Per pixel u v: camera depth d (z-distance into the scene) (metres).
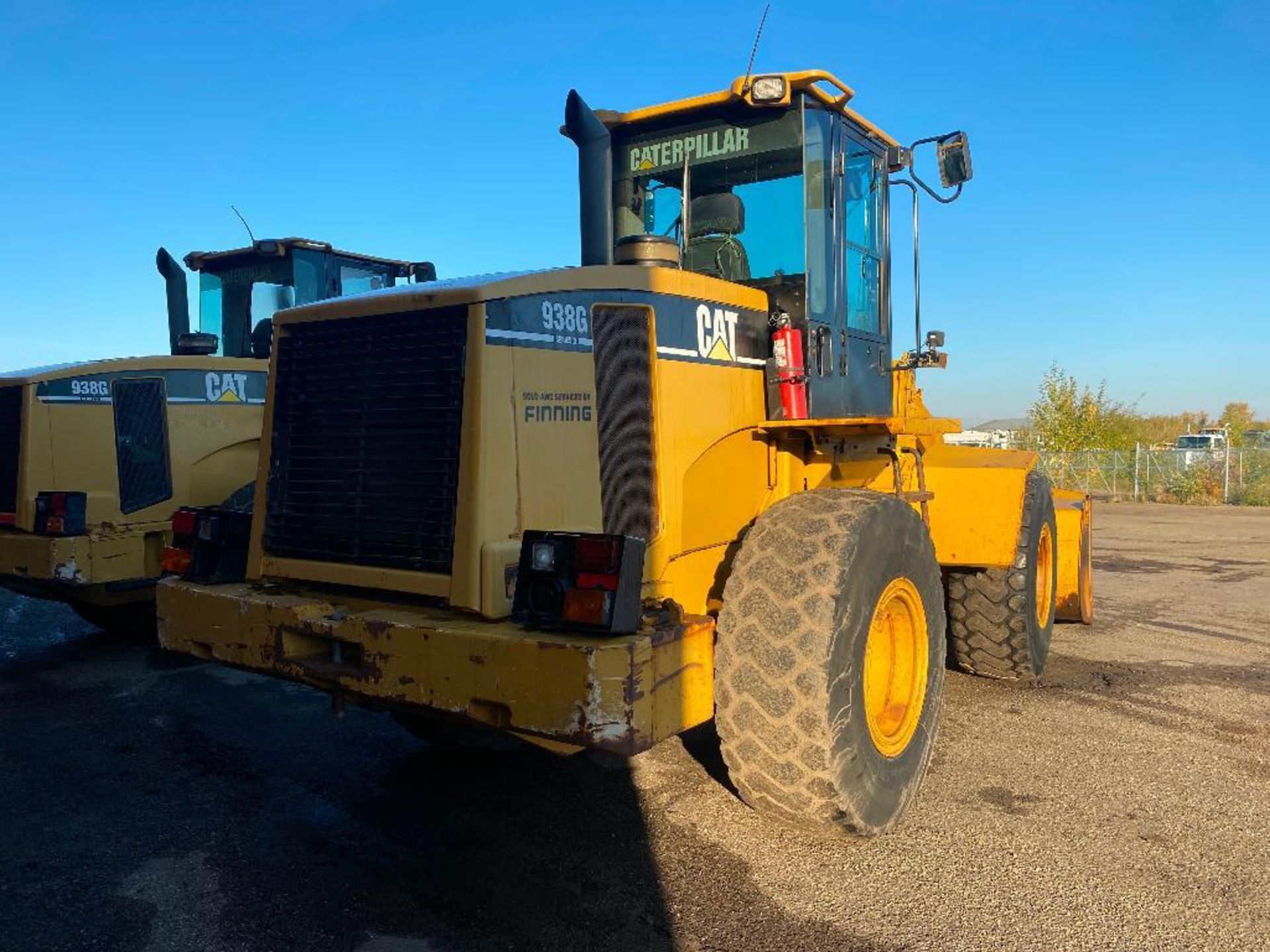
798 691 3.04
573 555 2.80
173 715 5.15
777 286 4.17
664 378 3.43
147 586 6.53
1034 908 2.96
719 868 3.24
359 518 3.29
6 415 6.43
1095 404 27.80
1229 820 3.62
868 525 3.27
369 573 3.23
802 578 3.13
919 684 3.69
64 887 3.17
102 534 6.27
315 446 3.44
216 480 7.08
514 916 2.95
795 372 4.00
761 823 3.60
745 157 4.29
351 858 3.37
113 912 3.00
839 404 4.39
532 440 3.11
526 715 2.75
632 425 3.35
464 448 3.00
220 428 7.11
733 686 3.14
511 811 3.76
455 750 4.48
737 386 3.85
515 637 2.79
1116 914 2.92
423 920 2.93
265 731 4.86
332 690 3.25
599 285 3.31
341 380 3.36
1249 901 3.00
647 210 4.61
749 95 4.11
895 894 3.04
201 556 3.72
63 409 6.36
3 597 9.09
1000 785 3.99
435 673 2.90
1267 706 5.14
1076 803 3.79
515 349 3.07
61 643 6.98
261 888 3.15
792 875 3.18
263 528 3.58
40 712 5.21
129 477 6.61
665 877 3.18
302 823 3.68
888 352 4.95
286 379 3.52
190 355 7.30
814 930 2.84
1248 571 10.62
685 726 3.00
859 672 3.16
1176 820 3.62
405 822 3.66
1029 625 5.32
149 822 3.70
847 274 4.49
